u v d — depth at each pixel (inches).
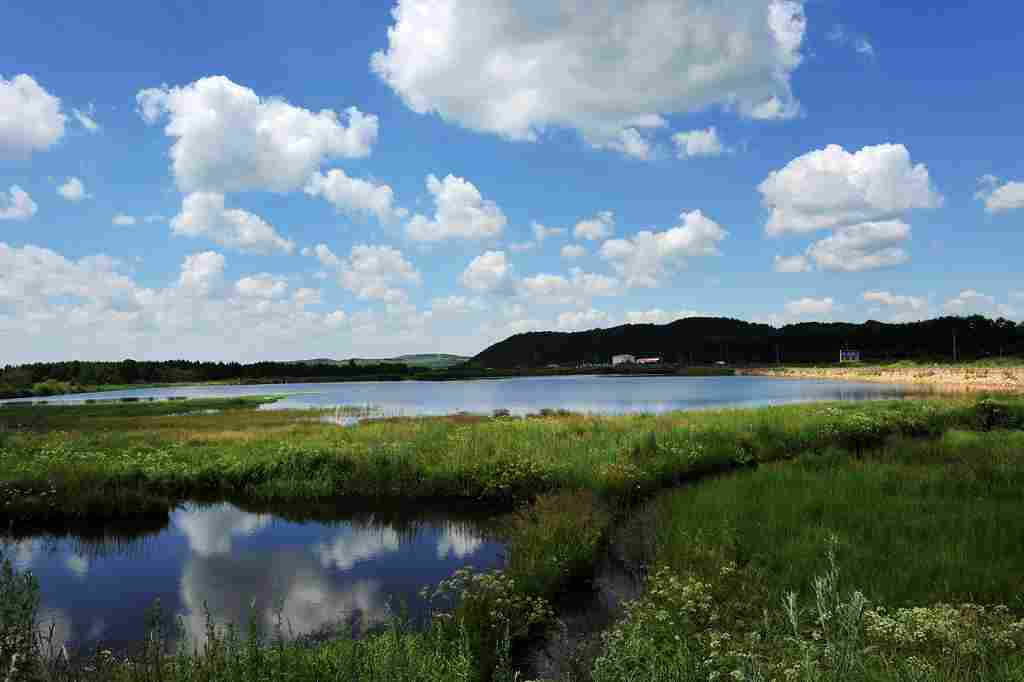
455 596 365.1
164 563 446.6
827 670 157.5
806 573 316.8
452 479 653.3
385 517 575.8
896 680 166.9
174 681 212.1
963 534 366.9
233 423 1332.4
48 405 2075.5
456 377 7529.5
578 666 252.5
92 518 568.1
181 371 6722.4
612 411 1752.0
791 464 665.6
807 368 6181.1
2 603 166.4
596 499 532.4
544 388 4052.7
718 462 711.1
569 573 369.1
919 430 945.5
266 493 656.4
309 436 973.2
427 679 199.8
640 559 405.7
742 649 194.9
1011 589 278.5
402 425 1075.9
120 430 1151.0
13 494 585.3
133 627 330.0
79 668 244.7
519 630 291.3
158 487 685.3
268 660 210.8
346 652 215.6
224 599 372.8
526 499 592.7
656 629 223.5
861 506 449.4
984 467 560.1
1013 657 183.9
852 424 888.3
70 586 399.5
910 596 279.9
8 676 163.5
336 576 412.8
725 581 314.2
